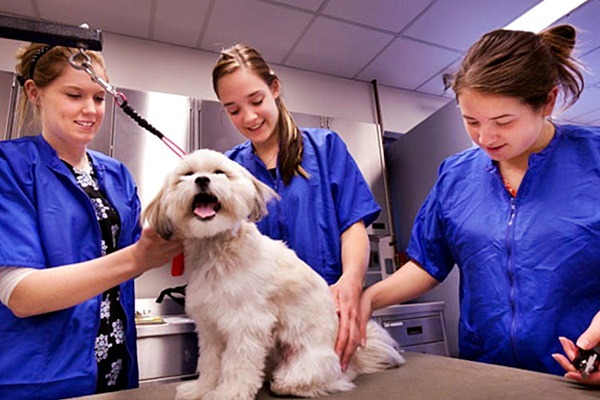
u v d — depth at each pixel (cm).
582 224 91
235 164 105
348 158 143
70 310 98
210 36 295
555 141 101
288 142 134
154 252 87
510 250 100
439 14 286
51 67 100
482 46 95
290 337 89
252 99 123
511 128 89
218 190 88
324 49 321
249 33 294
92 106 105
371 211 135
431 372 97
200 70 310
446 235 120
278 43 310
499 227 104
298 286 91
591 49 324
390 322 247
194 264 90
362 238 129
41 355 92
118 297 118
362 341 103
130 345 119
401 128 386
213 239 89
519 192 102
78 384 95
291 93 346
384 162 333
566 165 98
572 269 91
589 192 93
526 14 292
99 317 106
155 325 190
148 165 241
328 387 85
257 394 85
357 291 108
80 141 109
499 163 111
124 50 291
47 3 249
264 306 85
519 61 87
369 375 99
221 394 77
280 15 275
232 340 82
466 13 286
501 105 86
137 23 276
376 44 317
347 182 138
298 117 308
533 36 93
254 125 126
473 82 88
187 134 255
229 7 263
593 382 73
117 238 120
